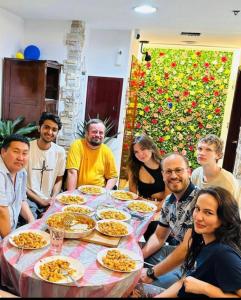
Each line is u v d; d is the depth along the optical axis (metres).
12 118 3.55
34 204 2.60
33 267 1.34
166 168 1.88
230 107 5.21
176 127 5.57
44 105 3.47
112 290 1.30
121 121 4.11
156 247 2.06
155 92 5.52
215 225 1.33
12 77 3.48
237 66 5.06
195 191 1.86
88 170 2.96
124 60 3.97
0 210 1.81
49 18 3.61
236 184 2.41
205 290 1.19
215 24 3.29
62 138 3.87
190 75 5.36
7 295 1.11
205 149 2.38
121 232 1.74
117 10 3.02
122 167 4.63
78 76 3.77
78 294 1.25
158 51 5.38
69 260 1.41
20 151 1.92
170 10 2.87
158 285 1.78
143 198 2.63
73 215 1.85
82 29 3.67
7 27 3.44
